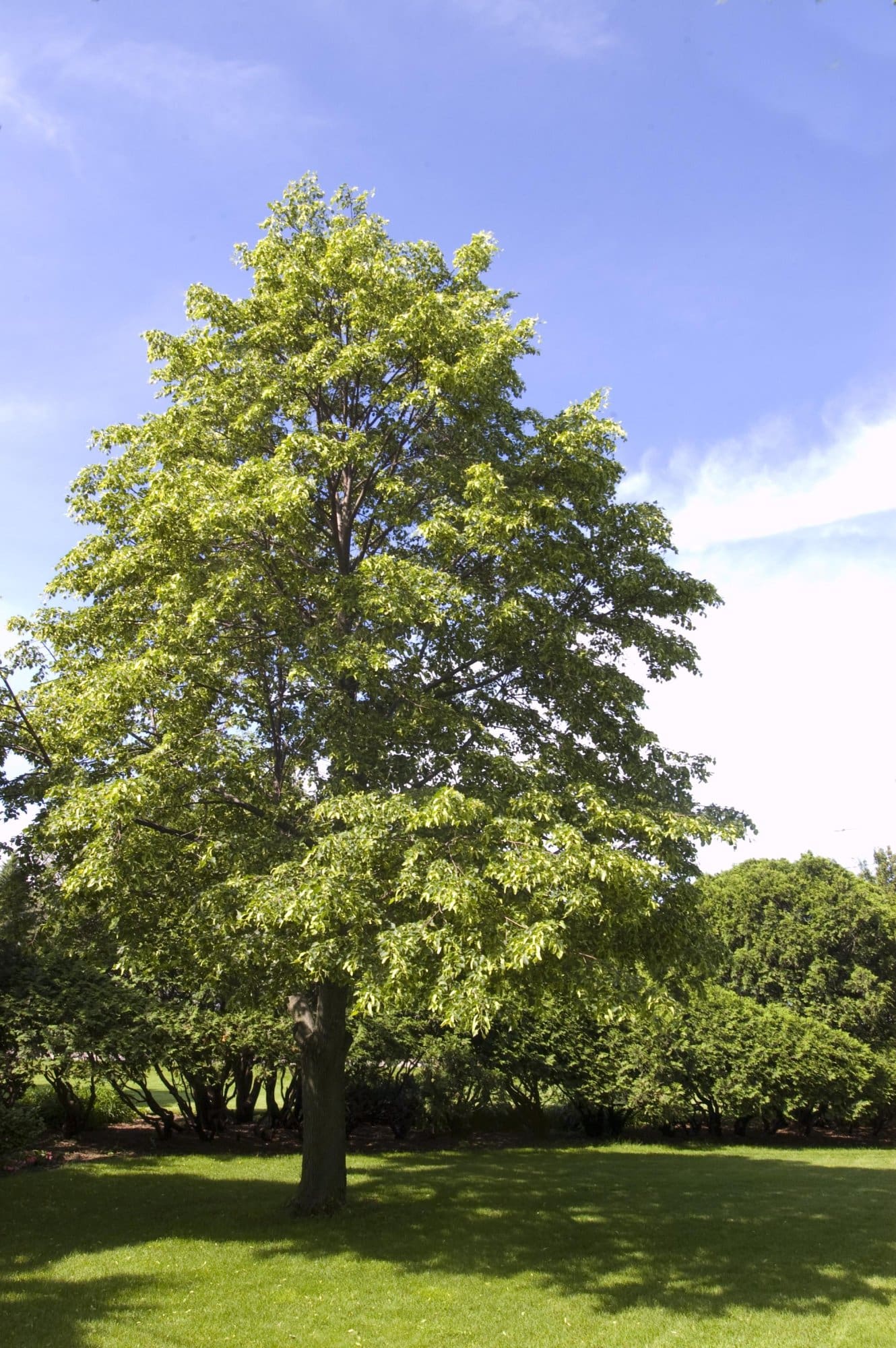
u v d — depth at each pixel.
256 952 9.19
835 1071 19.17
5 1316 7.36
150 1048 14.94
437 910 8.20
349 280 11.84
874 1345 7.05
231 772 9.95
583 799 9.71
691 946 10.45
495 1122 20.06
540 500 10.30
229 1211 10.97
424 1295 8.11
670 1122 19.12
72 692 11.12
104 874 8.54
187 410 11.94
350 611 10.35
